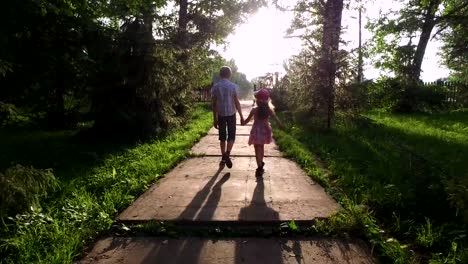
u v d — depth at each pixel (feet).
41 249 13.60
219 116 24.82
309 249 14.02
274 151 32.14
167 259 13.30
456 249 13.38
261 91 23.63
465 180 16.26
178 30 43.27
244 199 18.93
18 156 29.81
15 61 36.81
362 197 18.95
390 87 73.15
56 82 41.22
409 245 14.35
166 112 39.81
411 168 23.85
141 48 35.96
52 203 18.24
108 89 35.83
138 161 27.25
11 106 18.98
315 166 25.52
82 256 13.58
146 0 39.75
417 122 54.54
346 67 42.75
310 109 44.39
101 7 40.88
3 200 13.24
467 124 51.57
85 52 39.09
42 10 33.12
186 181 22.47
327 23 44.65
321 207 17.65
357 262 13.11
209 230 15.57
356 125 45.93
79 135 38.73
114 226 15.87
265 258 13.34
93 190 20.67
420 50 83.82
